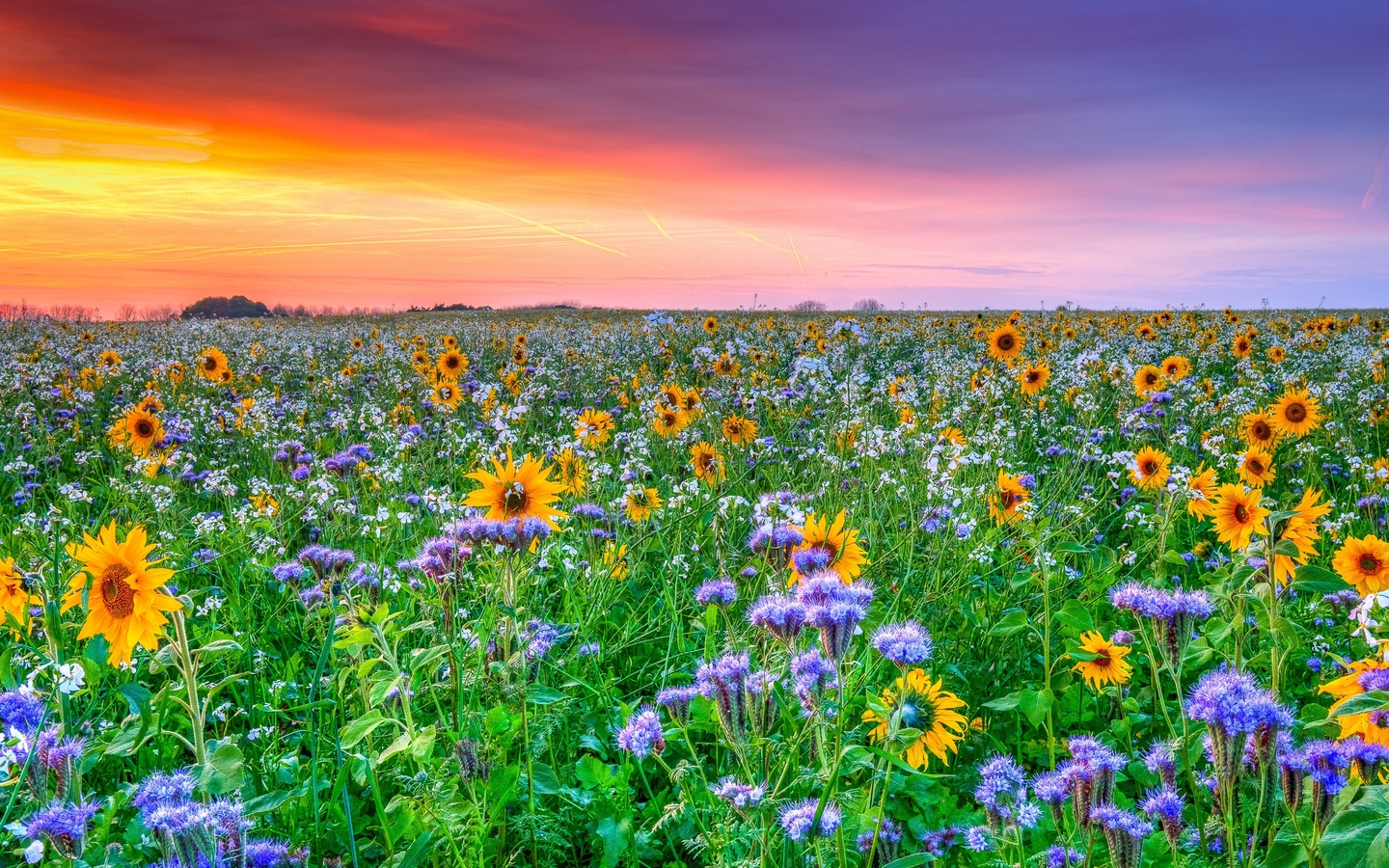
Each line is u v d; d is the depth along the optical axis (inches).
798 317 1422.2
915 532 224.5
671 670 180.2
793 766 121.2
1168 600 123.0
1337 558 173.2
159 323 1350.9
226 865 94.4
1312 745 101.3
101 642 139.0
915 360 741.9
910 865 98.7
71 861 92.4
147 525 246.1
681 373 569.6
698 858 131.5
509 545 146.2
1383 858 82.9
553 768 146.6
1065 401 484.1
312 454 297.4
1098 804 99.4
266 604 198.7
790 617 112.7
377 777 139.2
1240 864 114.1
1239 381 597.9
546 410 440.1
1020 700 152.4
